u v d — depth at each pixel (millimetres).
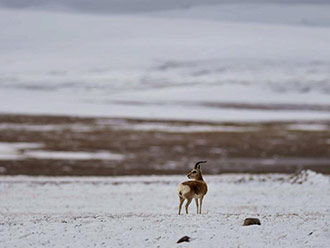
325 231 39281
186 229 40406
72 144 185125
